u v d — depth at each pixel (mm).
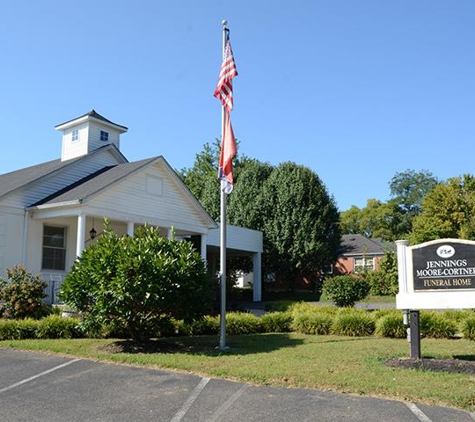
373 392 6426
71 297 10172
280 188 34156
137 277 9594
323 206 34125
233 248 28734
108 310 9695
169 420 5484
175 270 10164
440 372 7594
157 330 12359
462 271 8320
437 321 12750
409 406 5852
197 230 22500
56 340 11422
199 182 52469
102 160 22438
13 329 11719
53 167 21203
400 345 11102
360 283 20703
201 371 7848
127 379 7438
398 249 8906
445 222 37375
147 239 10789
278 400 6168
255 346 10938
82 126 22781
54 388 6953
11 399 6410
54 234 19938
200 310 10680
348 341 11984
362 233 76875
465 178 38969
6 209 18156
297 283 37312
